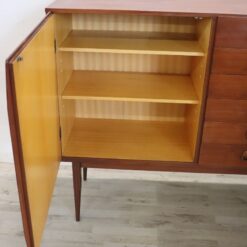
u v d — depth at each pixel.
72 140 1.66
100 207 1.79
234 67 1.32
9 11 1.75
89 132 1.74
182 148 1.64
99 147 1.62
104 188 1.94
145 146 1.64
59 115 1.46
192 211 1.78
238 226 1.69
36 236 1.13
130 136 1.72
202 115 1.43
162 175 2.06
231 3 1.47
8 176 2.03
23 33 1.81
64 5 1.34
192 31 1.69
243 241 1.61
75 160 1.56
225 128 1.45
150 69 1.79
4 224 1.68
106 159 1.55
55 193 1.89
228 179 2.04
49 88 1.25
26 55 0.95
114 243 1.58
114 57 1.77
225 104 1.40
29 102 0.99
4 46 1.84
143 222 1.70
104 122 1.85
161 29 1.71
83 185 1.96
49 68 1.24
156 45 1.46
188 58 1.74
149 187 1.96
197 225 1.69
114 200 1.85
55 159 1.42
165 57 1.75
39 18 1.77
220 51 1.30
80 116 1.92
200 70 1.44
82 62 1.79
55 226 1.67
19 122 0.90
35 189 1.09
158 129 1.80
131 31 1.69
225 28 1.26
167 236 1.62
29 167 1.01
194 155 1.53
